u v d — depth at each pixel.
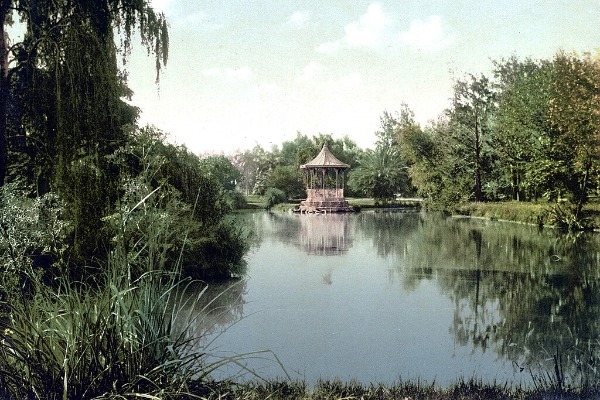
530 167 24.14
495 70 32.38
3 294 4.52
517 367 5.57
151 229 4.52
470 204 31.89
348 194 53.03
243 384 4.48
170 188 9.84
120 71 9.92
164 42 10.20
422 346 6.37
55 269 6.21
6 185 5.89
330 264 13.23
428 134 36.38
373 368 5.55
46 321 3.85
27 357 3.55
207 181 11.58
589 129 20.12
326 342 6.54
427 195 37.31
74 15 9.40
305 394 4.41
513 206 26.69
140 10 9.93
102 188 8.72
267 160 61.53
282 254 15.20
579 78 20.55
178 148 11.20
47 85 9.33
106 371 3.55
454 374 5.33
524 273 11.57
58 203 6.70
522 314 8.00
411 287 10.20
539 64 28.02
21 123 9.48
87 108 9.28
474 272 11.85
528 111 24.53
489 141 32.28
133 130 10.44
